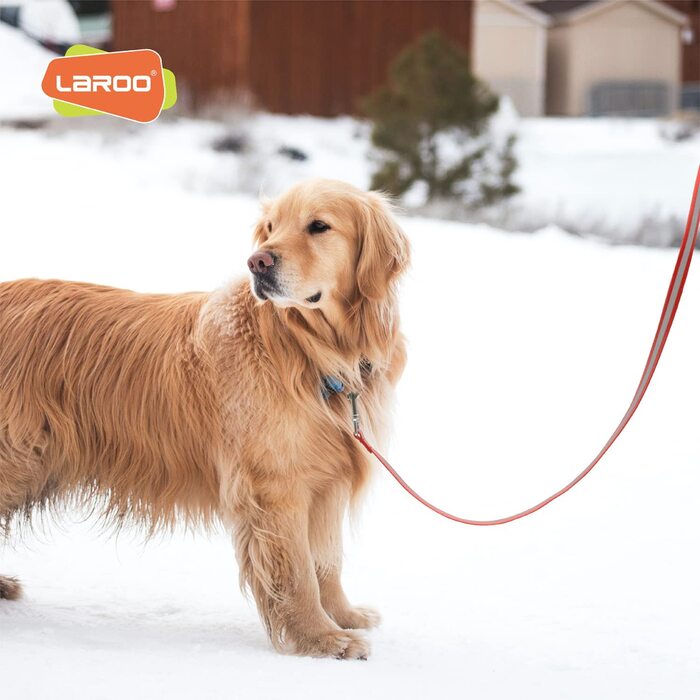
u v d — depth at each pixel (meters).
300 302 3.91
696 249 16.62
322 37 29.41
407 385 8.83
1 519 4.32
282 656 3.90
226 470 4.04
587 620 4.38
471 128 21.02
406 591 4.79
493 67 42.78
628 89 44.56
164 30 29.64
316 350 4.01
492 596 4.71
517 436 7.48
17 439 4.21
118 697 3.19
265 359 4.00
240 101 27.22
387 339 4.17
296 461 3.98
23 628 3.97
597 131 33.34
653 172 25.86
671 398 8.48
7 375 4.25
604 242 17.62
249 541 4.02
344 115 30.03
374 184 21.02
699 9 50.25
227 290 4.22
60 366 4.27
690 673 3.77
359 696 3.37
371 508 6.07
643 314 11.48
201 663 3.64
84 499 4.40
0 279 11.41
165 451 4.18
